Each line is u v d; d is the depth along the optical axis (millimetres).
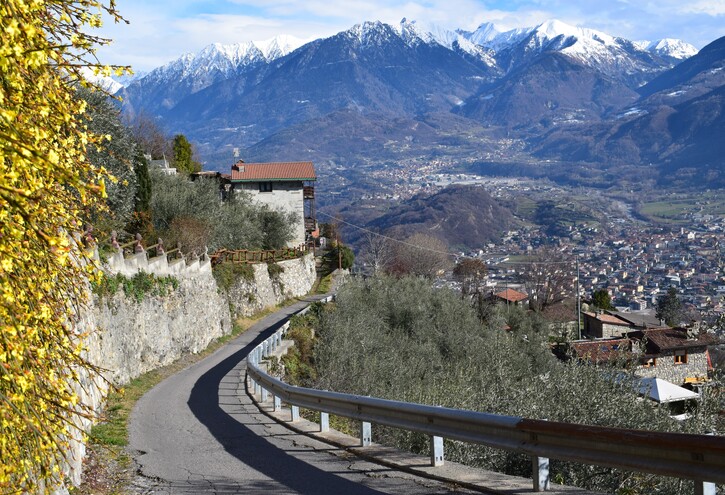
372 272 75375
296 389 13891
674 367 46156
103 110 26578
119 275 21234
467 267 81062
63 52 5840
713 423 13977
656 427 13617
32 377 5250
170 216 42750
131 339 22016
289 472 10141
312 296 57125
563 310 70688
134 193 30953
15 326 5047
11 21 4867
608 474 10555
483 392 17297
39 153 4637
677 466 6363
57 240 5043
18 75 5191
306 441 12414
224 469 10680
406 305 42906
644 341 16375
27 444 5859
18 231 4898
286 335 33000
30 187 5426
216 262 41906
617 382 15039
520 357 29188
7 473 5348
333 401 12305
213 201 48562
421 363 29797
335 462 10508
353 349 30125
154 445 12844
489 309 54500
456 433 8953
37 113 5605
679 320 74938
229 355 29781
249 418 15539
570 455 7340
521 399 14812
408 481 9086
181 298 28547
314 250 73438
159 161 62500
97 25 5980
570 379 14695
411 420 9945
